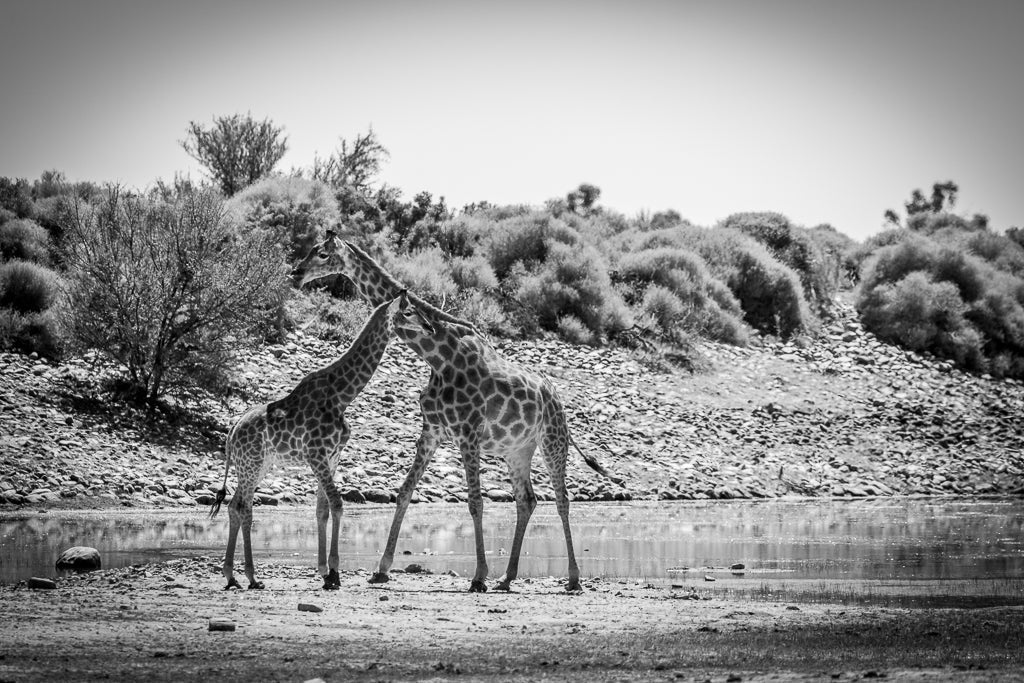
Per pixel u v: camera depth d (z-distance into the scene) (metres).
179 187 75.25
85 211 66.25
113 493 49.59
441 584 32.06
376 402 64.75
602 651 22.64
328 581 30.45
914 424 76.44
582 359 77.81
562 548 40.81
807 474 65.19
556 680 20.09
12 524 42.31
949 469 68.50
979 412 82.19
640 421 69.81
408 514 49.81
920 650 22.83
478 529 31.58
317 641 23.23
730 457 66.50
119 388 59.59
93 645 22.31
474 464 32.06
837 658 22.06
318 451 30.77
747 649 22.91
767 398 78.06
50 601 27.02
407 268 79.38
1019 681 19.73
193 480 52.47
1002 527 47.78
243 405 62.19
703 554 39.47
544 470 60.62
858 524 48.72
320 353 69.62
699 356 82.44
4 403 55.31
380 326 31.84
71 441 53.28
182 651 21.95
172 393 60.56
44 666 20.52
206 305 59.91
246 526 30.25
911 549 40.78
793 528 47.09
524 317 80.44
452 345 32.56
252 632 23.95
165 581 30.47
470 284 82.81
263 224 78.12
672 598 29.95
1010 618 26.72
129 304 59.38
